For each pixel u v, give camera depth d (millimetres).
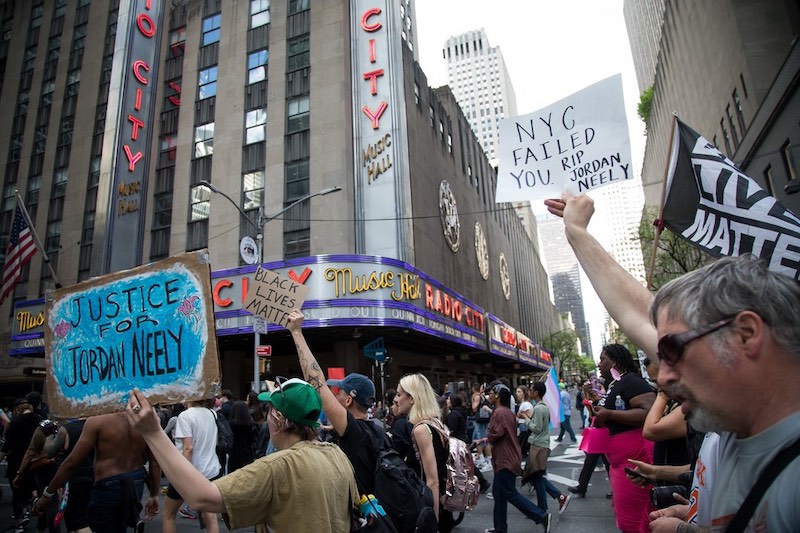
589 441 4043
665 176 4789
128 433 4730
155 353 2848
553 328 100250
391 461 3467
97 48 35938
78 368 3096
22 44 39562
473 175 48281
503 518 6238
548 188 3494
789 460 1159
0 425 15242
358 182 26984
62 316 3223
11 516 8898
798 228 4512
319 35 29266
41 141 35875
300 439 2779
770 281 1274
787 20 21047
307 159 27578
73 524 5422
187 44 32906
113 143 28516
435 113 38594
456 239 38344
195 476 2203
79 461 4551
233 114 30000
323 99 28125
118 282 3055
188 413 6137
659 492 2289
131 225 28500
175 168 30703
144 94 30188
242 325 22219
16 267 19828
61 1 38938
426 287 25906
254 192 28266
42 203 34219
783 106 17359
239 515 2289
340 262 22062
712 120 29188
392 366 31156
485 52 149750
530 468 7273
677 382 1348
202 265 2797
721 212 4801
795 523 1091
